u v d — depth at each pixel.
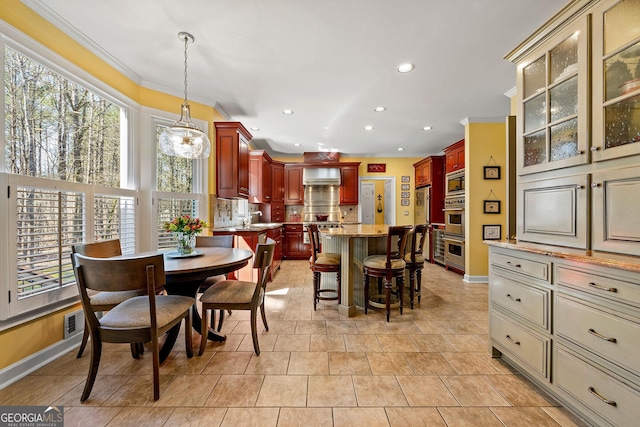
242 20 1.99
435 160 5.67
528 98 1.83
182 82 2.98
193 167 3.46
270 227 4.46
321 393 1.58
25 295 1.75
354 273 3.09
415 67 2.66
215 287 2.16
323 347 2.13
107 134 2.57
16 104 1.80
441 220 5.67
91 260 1.45
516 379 1.73
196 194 3.42
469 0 1.79
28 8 1.80
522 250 1.65
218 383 1.67
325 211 6.64
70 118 2.19
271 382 1.69
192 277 1.86
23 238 1.75
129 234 2.75
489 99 3.41
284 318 2.72
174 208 3.19
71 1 1.81
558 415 1.42
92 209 2.29
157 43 2.29
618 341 1.14
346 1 1.80
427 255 5.89
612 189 1.32
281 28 2.08
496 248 1.94
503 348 1.86
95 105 2.43
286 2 1.81
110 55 2.45
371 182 7.23
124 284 1.46
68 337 2.06
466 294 3.53
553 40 1.63
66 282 2.03
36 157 1.93
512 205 2.12
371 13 1.92
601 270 1.21
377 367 1.86
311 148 6.18
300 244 6.18
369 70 2.71
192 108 3.34
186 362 1.91
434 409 1.46
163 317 1.63
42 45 1.89
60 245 1.98
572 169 1.53
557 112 1.66
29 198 1.80
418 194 6.41
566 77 1.55
